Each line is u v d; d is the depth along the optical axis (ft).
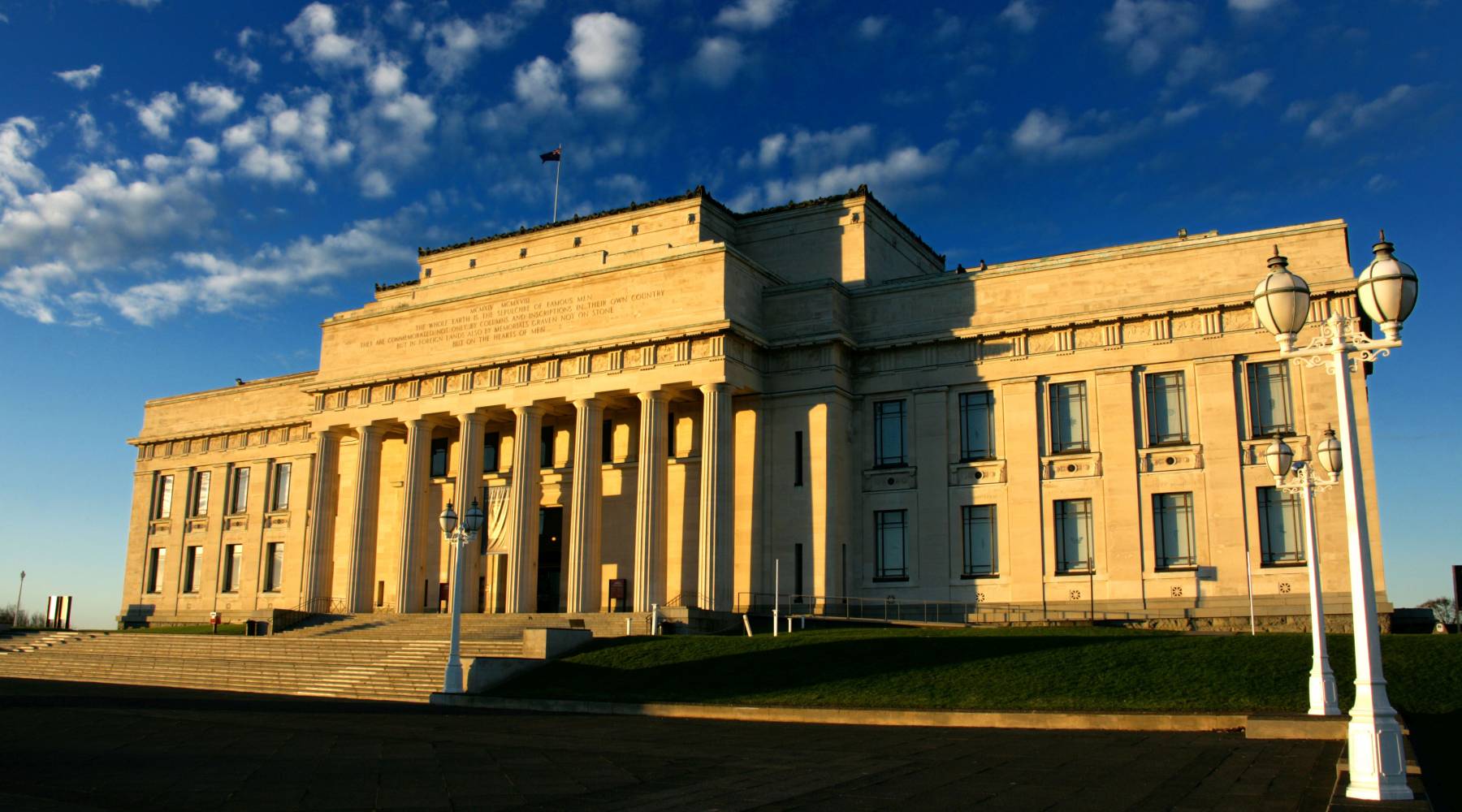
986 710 114.62
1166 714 104.53
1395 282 63.87
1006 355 215.51
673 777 77.66
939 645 151.43
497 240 276.62
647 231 253.24
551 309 238.48
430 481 267.18
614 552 239.09
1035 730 105.50
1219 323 199.00
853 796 68.18
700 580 208.33
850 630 176.24
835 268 243.60
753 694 136.26
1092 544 203.92
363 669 177.88
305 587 264.72
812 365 223.30
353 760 87.61
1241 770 75.15
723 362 213.66
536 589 234.79
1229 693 116.98
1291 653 131.13
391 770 82.02
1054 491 207.72
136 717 124.06
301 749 95.40
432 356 252.83
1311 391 190.19
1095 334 208.74
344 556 283.79
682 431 236.22
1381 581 180.24
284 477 308.19
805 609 213.05
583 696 143.64
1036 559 206.28
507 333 243.40
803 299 228.02
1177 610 193.16
